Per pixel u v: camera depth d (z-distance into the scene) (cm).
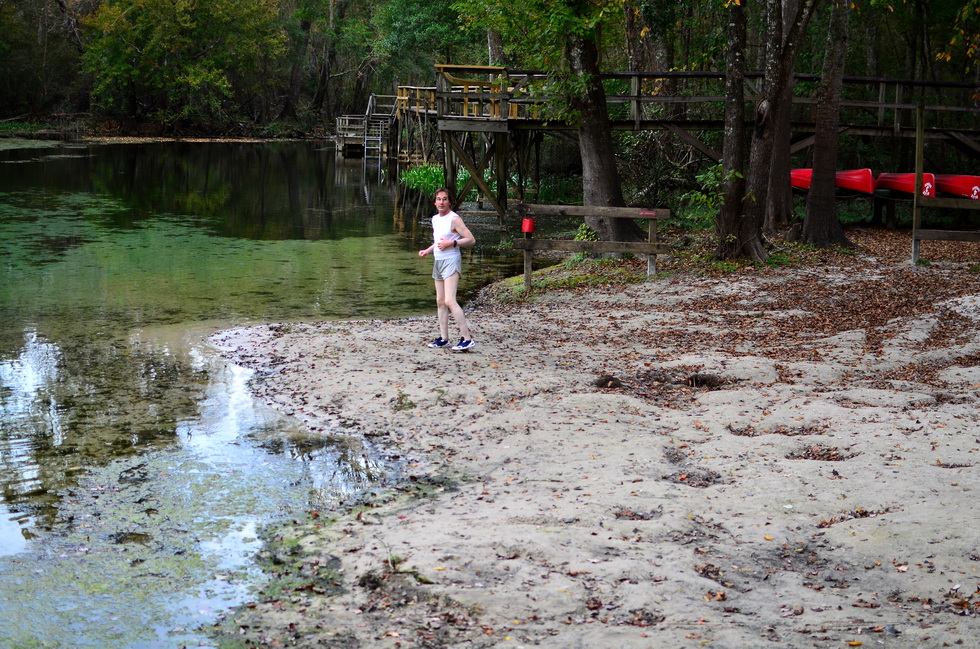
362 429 806
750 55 3175
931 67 3039
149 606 498
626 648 425
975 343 1062
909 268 1609
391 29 5006
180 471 709
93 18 6462
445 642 442
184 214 2566
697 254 1728
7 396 902
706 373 950
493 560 526
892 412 803
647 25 2519
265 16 7056
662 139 2647
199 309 1345
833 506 602
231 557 559
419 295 1505
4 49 6178
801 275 1565
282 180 3816
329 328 1198
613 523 580
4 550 569
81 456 741
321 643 450
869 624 443
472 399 871
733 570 514
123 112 6869
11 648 455
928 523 554
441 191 1033
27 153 4791
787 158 2091
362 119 5753
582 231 1830
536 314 1327
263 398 897
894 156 3000
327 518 621
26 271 1620
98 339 1144
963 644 417
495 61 3291
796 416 798
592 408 837
